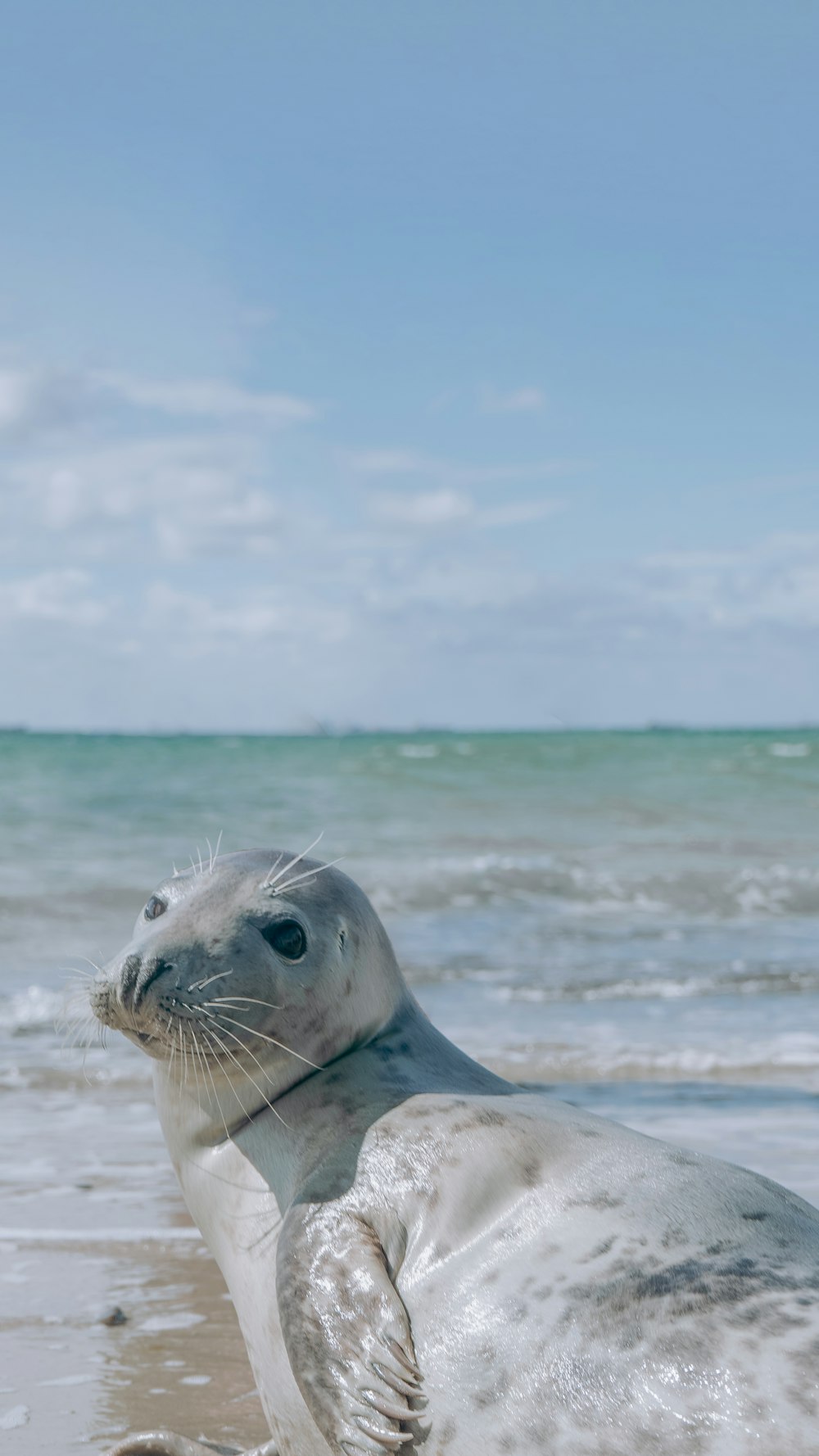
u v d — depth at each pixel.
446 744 16.95
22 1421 1.59
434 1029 1.64
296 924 1.53
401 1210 1.43
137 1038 1.51
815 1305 1.32
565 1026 3.34
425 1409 1.35
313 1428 1.42
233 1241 1.50
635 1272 1.36
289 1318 1.39
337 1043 1.55
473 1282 1.38
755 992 3.90
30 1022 3.34
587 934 5.00
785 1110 2.53
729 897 5.95
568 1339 1.33
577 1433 1.30
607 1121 1.52
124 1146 2.39
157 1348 1.74
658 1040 3.17
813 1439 1.25
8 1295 1.86
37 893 5.27
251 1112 1.53
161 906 1.57
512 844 7.66
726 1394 1.28
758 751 15.05
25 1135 2.44
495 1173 1.43
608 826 8.59
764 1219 1.40
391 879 6.07
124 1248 2.00
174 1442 1.51
